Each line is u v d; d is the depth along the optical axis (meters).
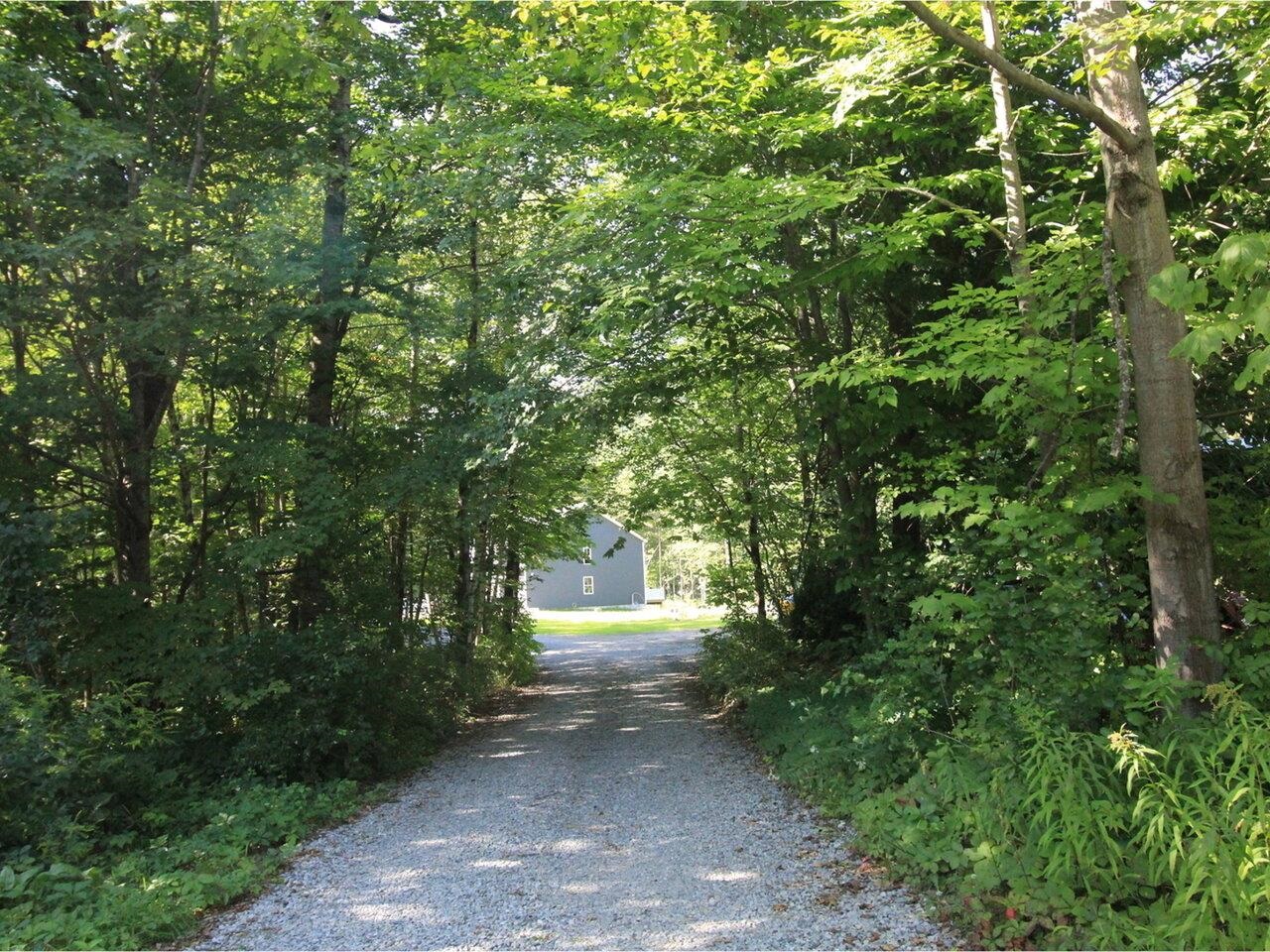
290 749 8.74
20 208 8.88
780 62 7.88
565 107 9.27
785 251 9.94
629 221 8.66
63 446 10.67
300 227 11.74
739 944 4.33
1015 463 7.53
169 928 4.91
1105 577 5.95
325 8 8.34
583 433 11.56
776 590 15.15
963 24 7.52
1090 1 5.51
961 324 6.65
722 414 14.02
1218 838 3.52
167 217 9.61
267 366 12.06
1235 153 7.36
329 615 10.85
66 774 6.59
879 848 5.36
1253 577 6.01
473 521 13.68
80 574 11.34
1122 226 5.32
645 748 10.33
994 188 7.95
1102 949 3.69
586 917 4.83
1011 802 4.59
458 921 4.89
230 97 11.55
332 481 10.90
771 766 8.57
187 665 9.20
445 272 15.05
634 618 45.84
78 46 10.84
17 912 4.89
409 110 13.44
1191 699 4.99
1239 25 6.57
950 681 6.16
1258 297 3.24
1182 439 5.19
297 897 5.50
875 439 8.59
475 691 14.63
